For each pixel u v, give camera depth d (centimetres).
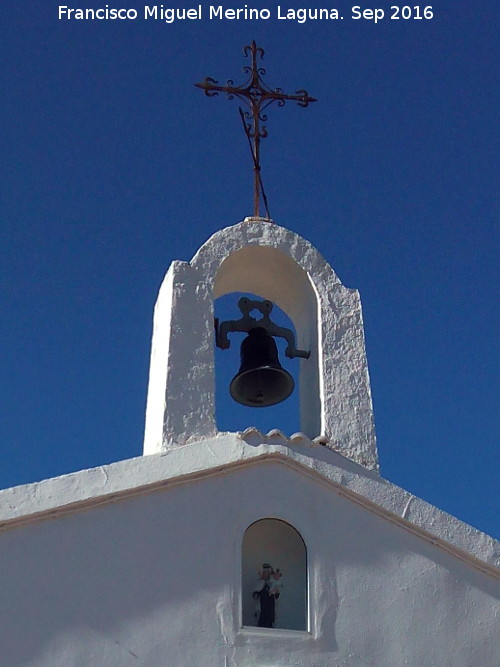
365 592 1127
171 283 1269
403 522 1175
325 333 1290
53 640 1021
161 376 1223
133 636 1041
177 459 1135
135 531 1090
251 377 1348
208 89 1390
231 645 1061
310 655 1078
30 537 1060
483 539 1191
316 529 1145
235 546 1110
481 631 1144
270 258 1335
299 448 1182
